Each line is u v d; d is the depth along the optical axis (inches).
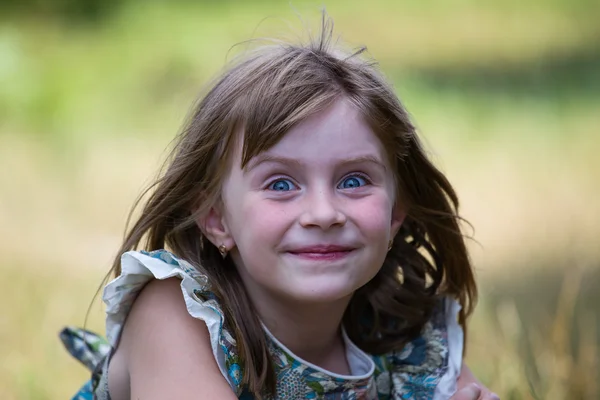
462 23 795.4
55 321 216.5
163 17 709.3
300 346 140.0
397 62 645.3
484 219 314.8
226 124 130.6
